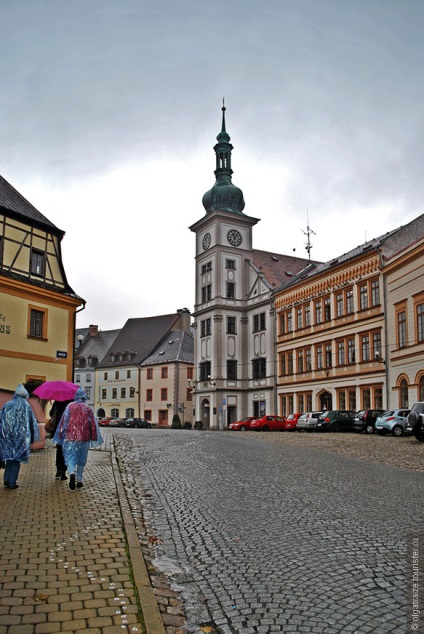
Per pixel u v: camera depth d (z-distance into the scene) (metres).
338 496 10.60
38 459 15.93
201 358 61.81
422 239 33.66
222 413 57.97
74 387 13.67
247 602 5.38
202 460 17.06
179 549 7.27
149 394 78.75
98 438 11.23
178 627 4.86
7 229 26.00
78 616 4.82
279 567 6.36
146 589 5.51
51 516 8.48
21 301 26.06
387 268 38.34
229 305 60.06
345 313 44.16
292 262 65.75
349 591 5.54
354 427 35.97
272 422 47.19
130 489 11.56
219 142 65.69
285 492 11.06
